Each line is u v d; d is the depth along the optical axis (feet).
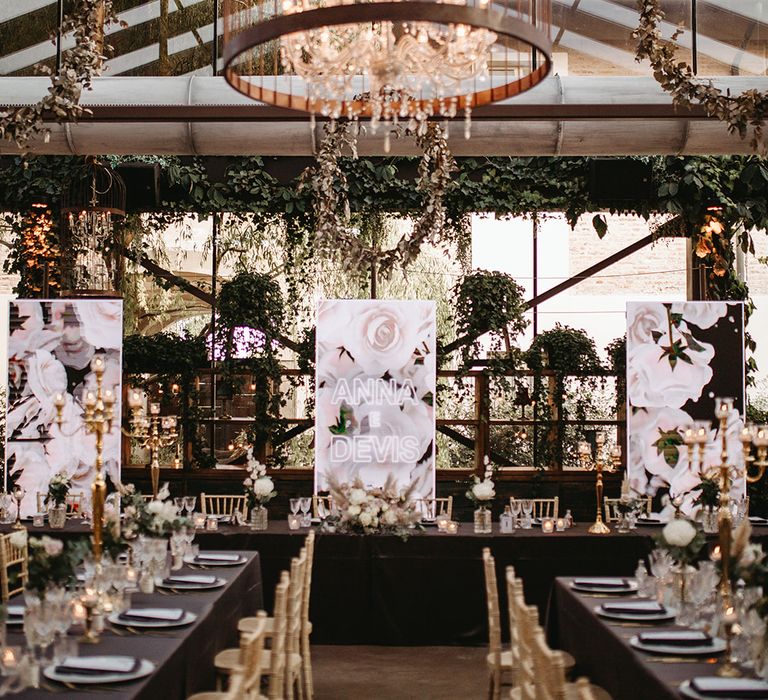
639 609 16.76
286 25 14.84
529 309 38.68
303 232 37.14
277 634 14.23
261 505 27.43
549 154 30.32
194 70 36.70
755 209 35.76
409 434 31.89
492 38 18.83
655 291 38.91
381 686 22.40
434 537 26.18
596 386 36.63
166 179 36.14
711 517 27.43
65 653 12.69
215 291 38.27
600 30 36.47
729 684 12.29
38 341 32.55
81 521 28.86
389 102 19.70
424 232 30.25
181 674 14.55
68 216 35.88
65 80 23.54
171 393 36.86
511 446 37.50
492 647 17.72
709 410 32.32
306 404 37.42
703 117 27.63
